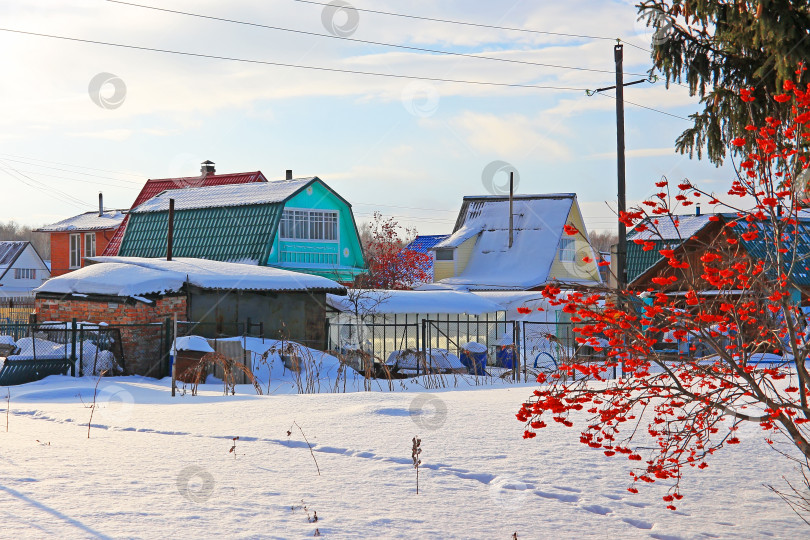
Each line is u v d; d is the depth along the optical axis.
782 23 14.38
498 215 46.25
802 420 6.12
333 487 7.04
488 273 43.09
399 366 21.41
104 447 8.77
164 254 34.72
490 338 27.95
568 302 5.75
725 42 16.89
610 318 5.66
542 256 42.84
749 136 15.96
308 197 34.00
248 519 5.96
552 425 9.94
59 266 51.38
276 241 32.59
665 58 16.98
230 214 33.38
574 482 7.27
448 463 7.92
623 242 22.00
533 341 26.22
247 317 23.36
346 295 25.14
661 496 6.89
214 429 9.95
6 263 65.81
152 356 21.02
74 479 7.07
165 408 12.22
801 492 7.00
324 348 24.53
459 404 11.75
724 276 5.65
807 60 14.27
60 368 18.81
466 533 5.83
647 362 5.94
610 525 6.12
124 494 6.58
